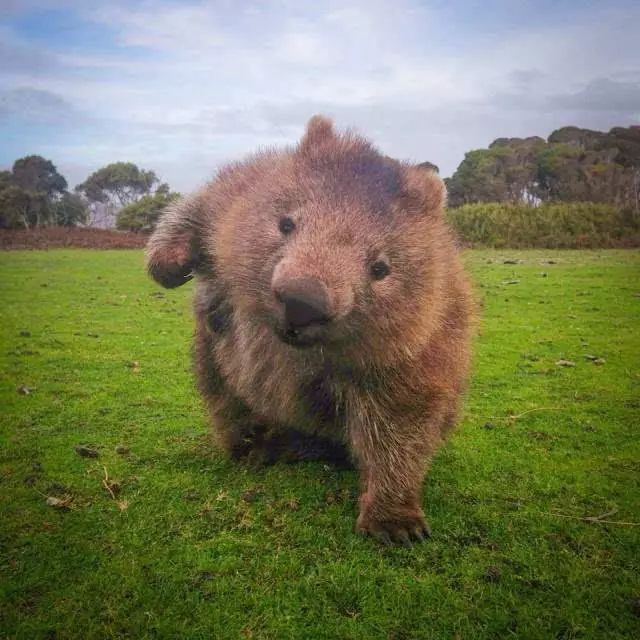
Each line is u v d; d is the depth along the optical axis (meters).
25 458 0.69
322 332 0.46
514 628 0.45
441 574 0.50
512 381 1.07
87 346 1.27
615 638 0.44
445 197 0.58
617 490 0.66
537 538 0.56
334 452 0.69
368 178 0.51
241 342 0.60
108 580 0.47
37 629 0.42
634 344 1.35
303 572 0.50
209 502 0.59
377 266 0.48
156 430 0.79
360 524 0.56
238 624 0.44
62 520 0.55
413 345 0.52
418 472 0.56
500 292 2.03
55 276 2.49
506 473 0.70
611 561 0.53
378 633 0.44
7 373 1.04
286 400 0.59
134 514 0.57
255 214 0.52
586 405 0.94
